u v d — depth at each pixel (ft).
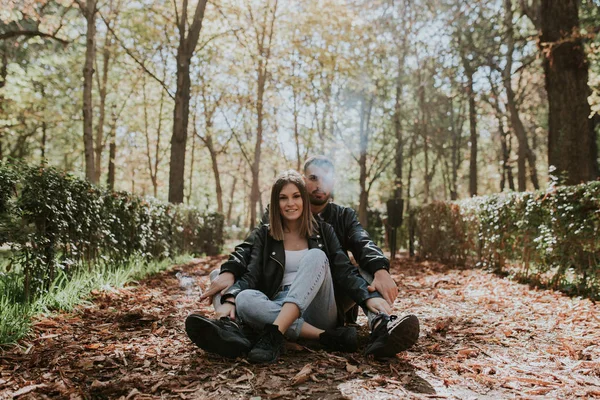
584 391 8.20
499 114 80.18
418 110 91.09
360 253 11.32
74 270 17.49
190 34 49.75
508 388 8.47
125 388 8.16
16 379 8.50
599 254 17.98
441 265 33.71
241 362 9.55
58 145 87.56
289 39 75.25
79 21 60.49
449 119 101.24
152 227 29.53
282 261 10.78
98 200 19.76
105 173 101.30
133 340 11.36
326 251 11.10
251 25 66.69
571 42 31.09
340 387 8.22
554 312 15.30
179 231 37.63
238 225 157.28
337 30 64.03
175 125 48.80
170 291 20.04
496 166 109.29
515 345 11.43
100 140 67.41
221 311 10.25
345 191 127.34
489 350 10.99
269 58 69.87
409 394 8.00
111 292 17.19
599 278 17.66
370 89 84.17
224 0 56.34
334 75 81.97
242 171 138.92
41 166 15.42
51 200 15.07
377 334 9.78
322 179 12.07
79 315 13.93
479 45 61.57
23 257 13.93
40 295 14.35
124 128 96.94
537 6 50.08
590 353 10.47
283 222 11.26
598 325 13.10
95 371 9.11
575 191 18.83
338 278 10.73
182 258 35.58
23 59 67.10
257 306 9.96
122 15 56.34
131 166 103.50
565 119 31.35
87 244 18.69
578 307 15.74
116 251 22.36
